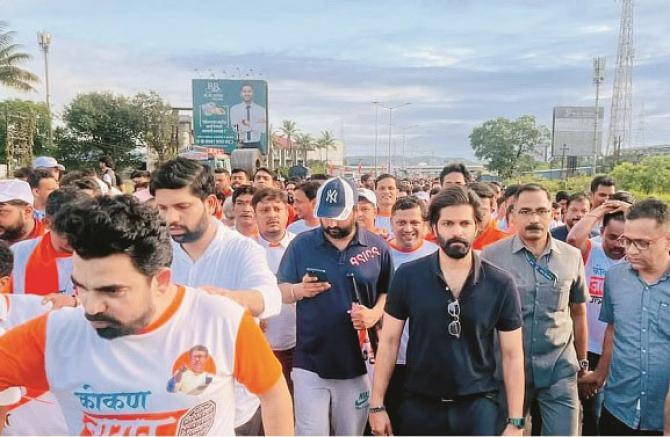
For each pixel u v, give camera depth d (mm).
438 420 2824
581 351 3664
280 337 4035
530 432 3918
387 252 3668
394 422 3379
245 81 34594
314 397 3463
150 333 1482
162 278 1460
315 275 3453
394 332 3004
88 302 1350
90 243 1292
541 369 3371
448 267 2844
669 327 2842
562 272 3398
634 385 2945
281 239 4598
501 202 6984
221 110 34688
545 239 3461
